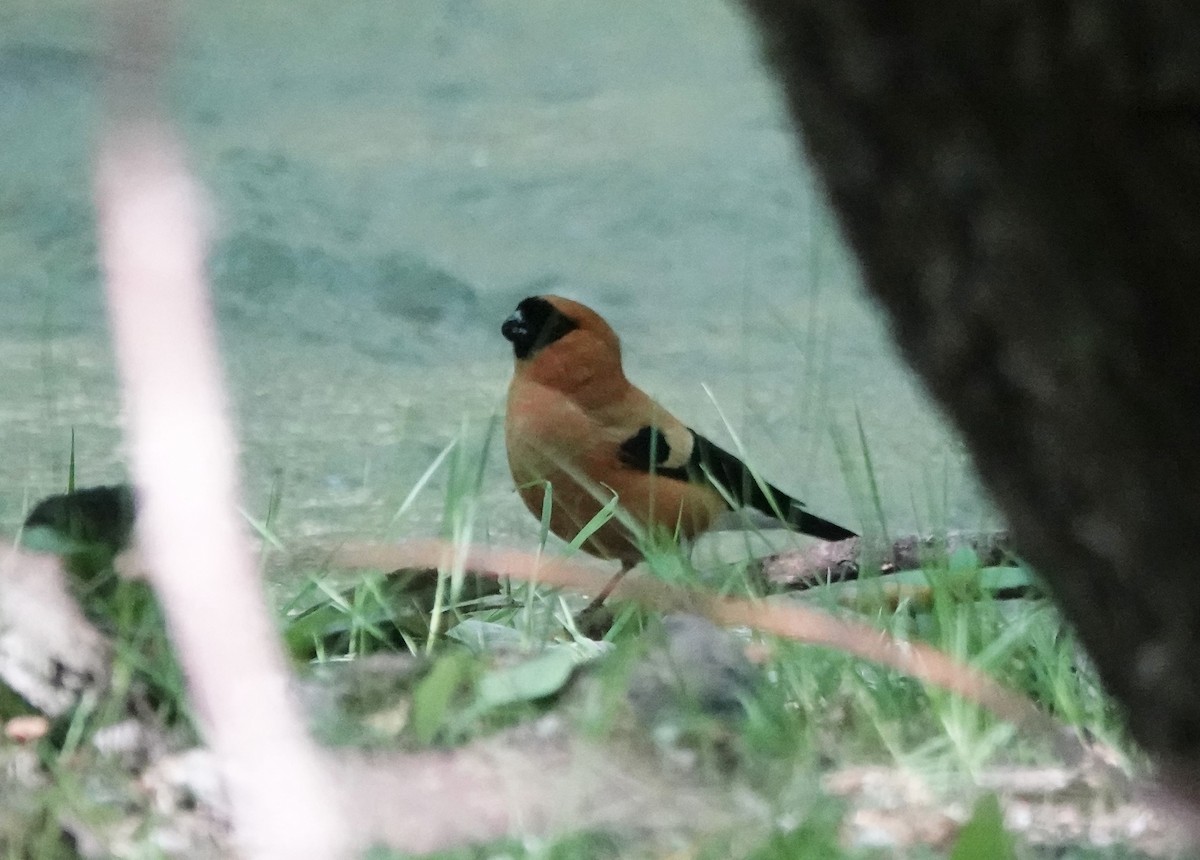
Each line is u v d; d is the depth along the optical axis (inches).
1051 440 123.1
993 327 120.3
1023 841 221.9
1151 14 105.0
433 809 227.1
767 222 975.6
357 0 1493.6
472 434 558.3
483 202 979.9
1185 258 112.9
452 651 282.8
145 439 144.8
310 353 692.1
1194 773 136.1
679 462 404.8
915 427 597.0
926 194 117.7
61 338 682.2
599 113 1218.6
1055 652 307.9
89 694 253.4
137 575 267.6
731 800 233.0
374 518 428.5
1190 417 117.5
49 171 914.7
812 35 117.1
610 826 223.6
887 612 339.6
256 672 229.8
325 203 928.9
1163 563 123.8
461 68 1337.4
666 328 786.2
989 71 111.2
